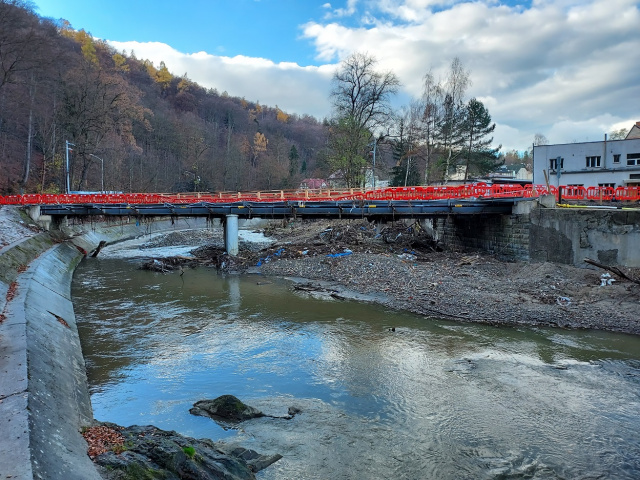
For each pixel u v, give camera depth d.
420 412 10.70
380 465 8.42
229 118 138.25
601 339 16.17
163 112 108.88
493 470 8.26
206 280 28.48
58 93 58.69
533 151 46.12
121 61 117.50
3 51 45.44
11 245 26.38
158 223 63.75
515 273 25.88
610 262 24.33
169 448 7.76
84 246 41.72
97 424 9.39
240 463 7.98
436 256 32.84
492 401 11.26
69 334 16.06
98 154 66.25
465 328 17.59
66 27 103.44
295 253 34.06
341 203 33.09
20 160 59.03
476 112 59.12
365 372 13.30
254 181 104.06
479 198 30.66
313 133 170.75
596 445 9.16
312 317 19.50
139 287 26.27
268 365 13.98
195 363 14.18
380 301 21.86
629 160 41.88
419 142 54.78
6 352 11.00
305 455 8.73
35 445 6.86
